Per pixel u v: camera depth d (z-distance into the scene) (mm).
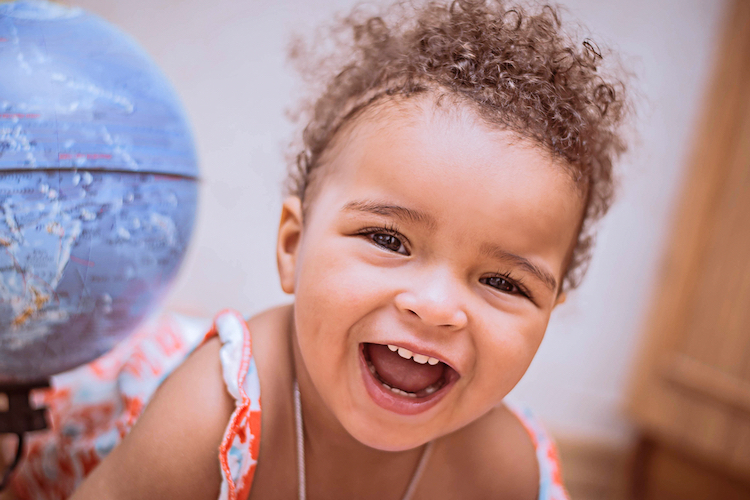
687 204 1982
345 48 1086
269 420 839
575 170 772
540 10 982
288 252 891
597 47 947
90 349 916
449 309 672
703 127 1955
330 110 962
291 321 941
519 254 707
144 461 762
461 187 678
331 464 878
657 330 2023
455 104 732
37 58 804
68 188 786
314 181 880
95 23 907
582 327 2086
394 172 703
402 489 914
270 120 1956
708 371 1890
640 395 2045
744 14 1874
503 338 721
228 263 2002
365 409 730
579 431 2080
